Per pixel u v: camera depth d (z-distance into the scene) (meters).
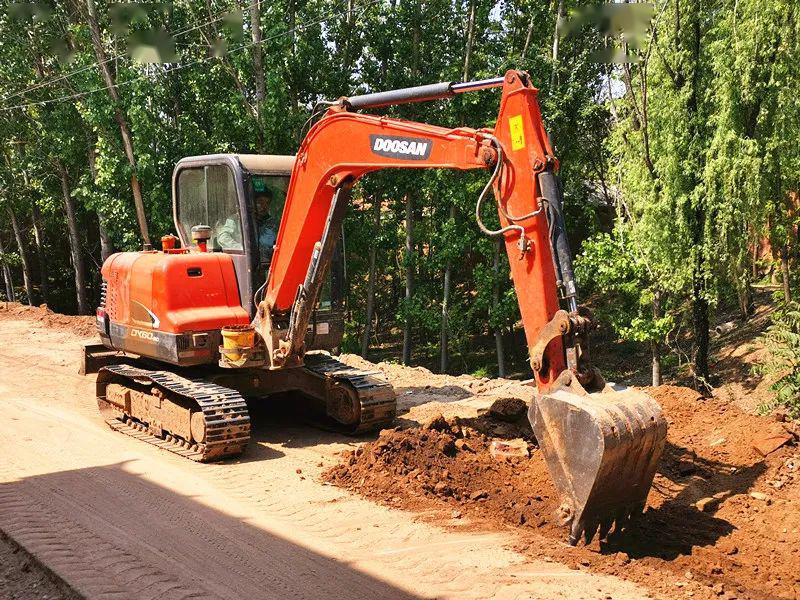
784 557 5.40
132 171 22.77
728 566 5.32
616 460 5.23
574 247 27.53
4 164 33.47
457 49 27.17
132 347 9.12
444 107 25.25
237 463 7.97
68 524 6.20
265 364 8.55
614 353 26.41
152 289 8.52
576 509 5.32
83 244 37.62
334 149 7.41
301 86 25.97
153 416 8.82
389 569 5.34
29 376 12.77
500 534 5.99
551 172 5.63
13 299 38.03
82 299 33.22
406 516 6.42
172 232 23.69
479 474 7.27
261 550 5.70
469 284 30.09
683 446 7.54
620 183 18.62
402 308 28.02
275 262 8.25
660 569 5.25
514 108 5.72
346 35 27.83
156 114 23.42
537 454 7.67
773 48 15.77
